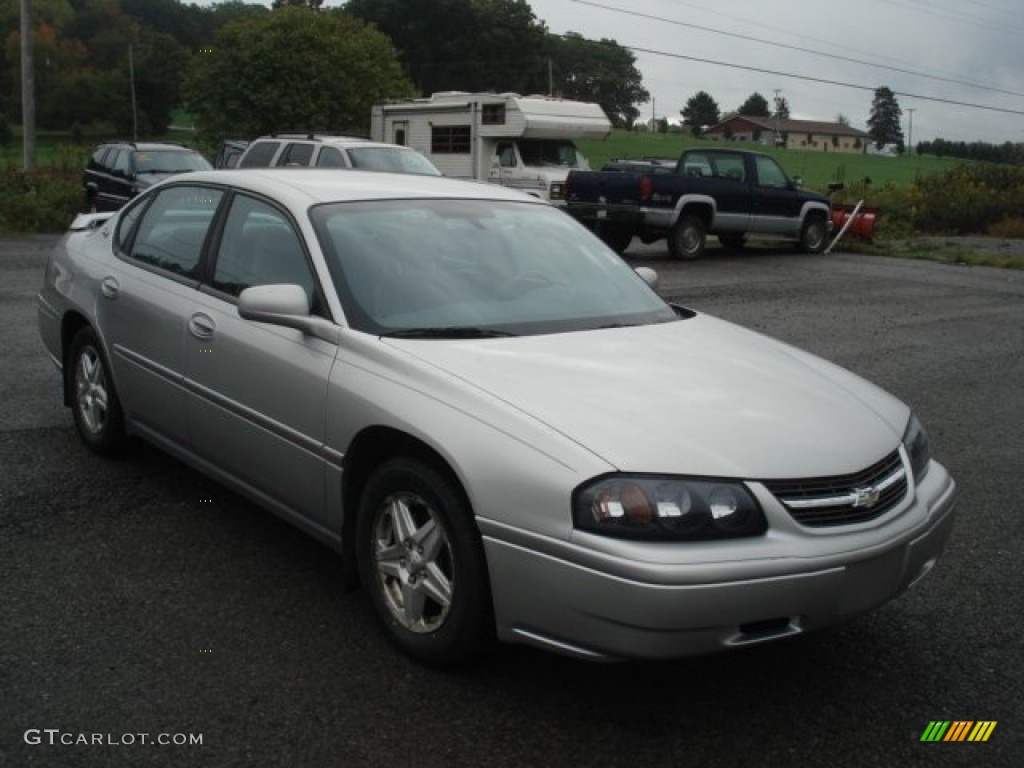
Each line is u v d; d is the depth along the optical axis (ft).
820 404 12.20
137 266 17.22
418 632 11.85
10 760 9.87
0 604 13.02
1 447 19.10
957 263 66.03
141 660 11.81
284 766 9.96
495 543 10.75
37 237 65.51
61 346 19.31
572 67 390.21
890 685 11.91
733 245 70.18
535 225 16.25
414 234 14.75
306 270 13.93
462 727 10.72
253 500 14.80
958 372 29.96
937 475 12.63
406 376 12.07
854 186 106.42
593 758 10.28
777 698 11.55
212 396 14.79
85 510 16.25
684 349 13.39
